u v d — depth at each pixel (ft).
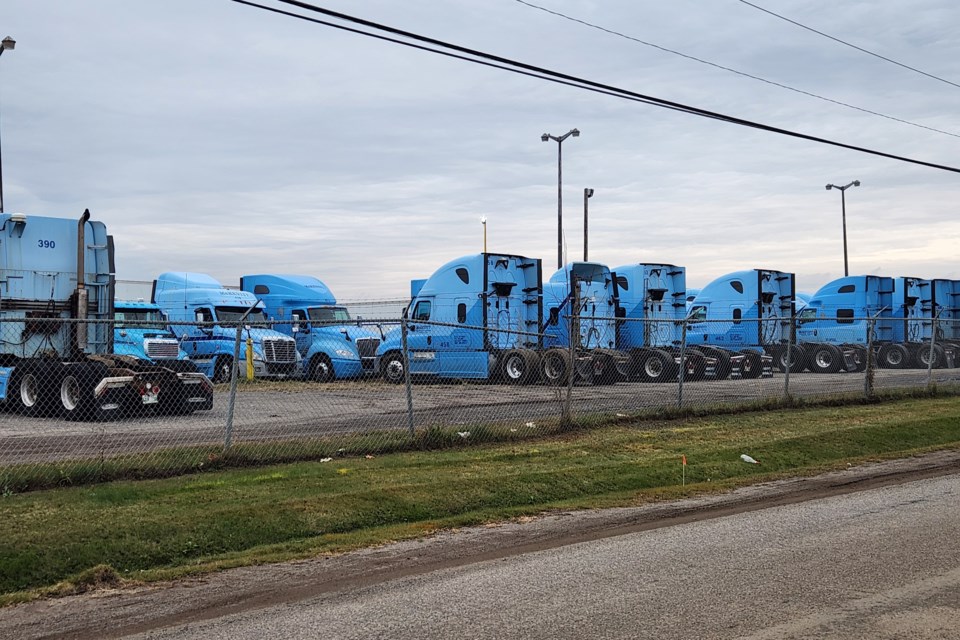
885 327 121.08
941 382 78.23
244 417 52.54
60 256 58.44
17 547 23.18
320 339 86.58
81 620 18.66
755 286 107.96
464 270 84.84
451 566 22.84
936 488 33.96
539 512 30.17
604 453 40.98
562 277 93.97
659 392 69.21
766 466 39.78
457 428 44.14
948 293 129.70
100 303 59.62
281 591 20.66
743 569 21.95
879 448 45.29
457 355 83.87
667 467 37.86
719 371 92.32
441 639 16.97
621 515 29.58
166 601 19.97
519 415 51.26
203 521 26.21
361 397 58.54
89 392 51.24
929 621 17.75
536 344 88.07
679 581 20.89
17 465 32.94
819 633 17.08
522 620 18.07
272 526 26.53
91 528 25.07
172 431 45.55
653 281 100.48
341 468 35.70
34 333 57.31
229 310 89.81
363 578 21.74
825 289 123.44
